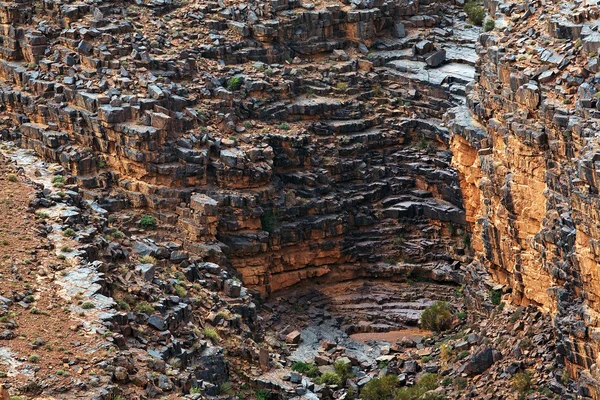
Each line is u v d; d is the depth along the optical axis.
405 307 133.00
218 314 104.88
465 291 127.44
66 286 92.81
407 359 123.31
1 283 91.56
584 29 117.94
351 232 137.38
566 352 108.44
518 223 117.19
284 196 134.38
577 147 110.44
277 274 133.75
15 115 136.38
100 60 136.62
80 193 112.88
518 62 120.00
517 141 116.75
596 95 111.19
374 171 139.62
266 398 101.31
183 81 137.88
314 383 118.88
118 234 107.12
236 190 131.50
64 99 134.75
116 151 131.25
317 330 129.50
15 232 97.38
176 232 128.00
